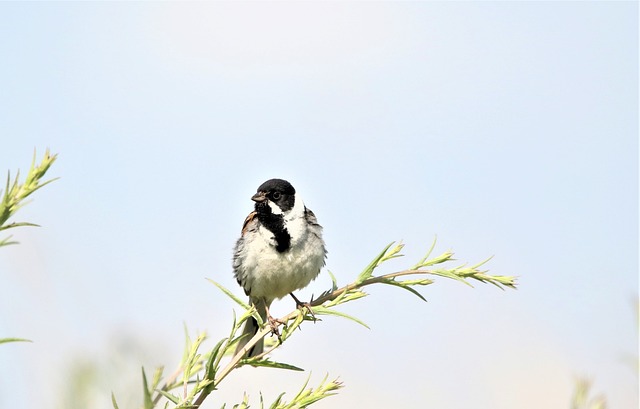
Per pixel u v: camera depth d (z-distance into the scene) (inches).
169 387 199.2
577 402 168.2
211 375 176.6
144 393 131.5
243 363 185.6
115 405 147.2
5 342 143.2
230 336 193.8
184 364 204.8
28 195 156.6
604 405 168.2
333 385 184.4
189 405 171.6
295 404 183.0
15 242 153.4
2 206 153.3
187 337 205.3
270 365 185.5
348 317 198.2
